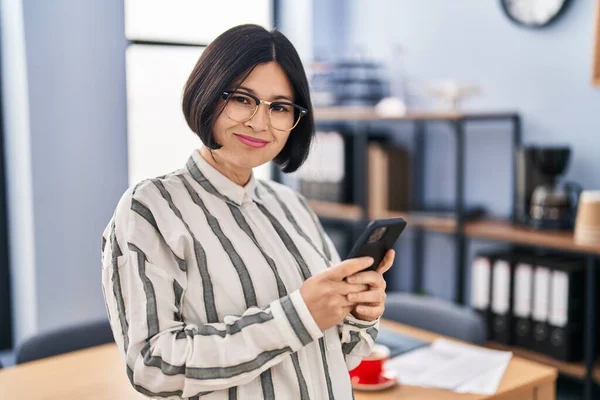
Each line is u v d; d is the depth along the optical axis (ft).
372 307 3.84
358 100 13.12
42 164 9.50
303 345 3.57
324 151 12.64
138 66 11.51
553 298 9.49
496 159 11.25
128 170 10.25
